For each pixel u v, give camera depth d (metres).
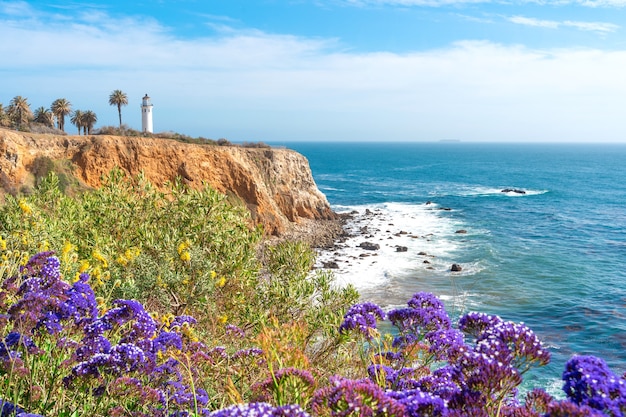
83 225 12.55
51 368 4.14
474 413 2.88
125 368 3.80
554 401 2.65
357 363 5.46
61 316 4.38
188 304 9.84
